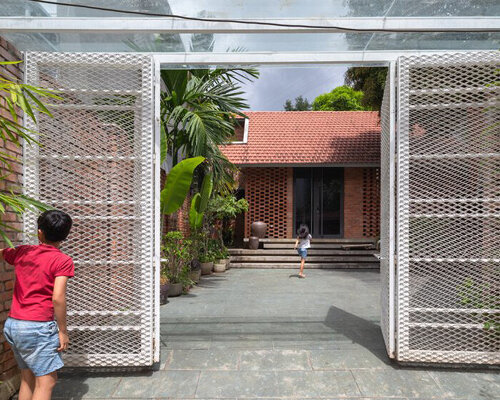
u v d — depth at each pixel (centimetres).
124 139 386
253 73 890
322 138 1502
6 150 334
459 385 340
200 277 1006
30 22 325
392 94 391
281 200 1462
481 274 395
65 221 271
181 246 799
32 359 251
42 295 256
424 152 397
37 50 384
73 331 375
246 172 1456
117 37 376
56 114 374
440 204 402
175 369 379
